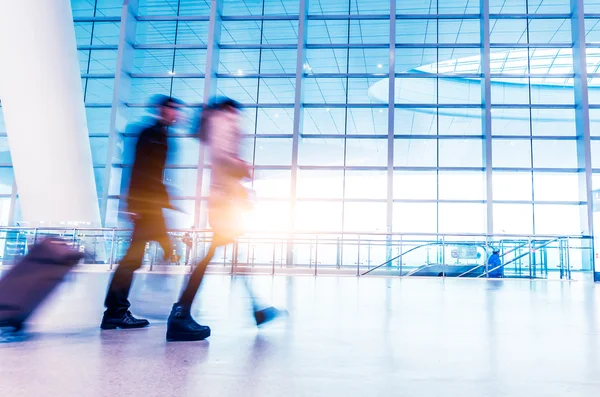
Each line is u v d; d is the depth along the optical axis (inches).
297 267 488.7
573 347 73.4
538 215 628.4
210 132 92.3
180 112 97.3
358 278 337.7
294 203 626.2
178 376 53.4
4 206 681.6
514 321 103.7
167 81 678.5
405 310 124.0
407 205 642.2
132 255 93.2
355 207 645.3
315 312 117.0
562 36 650.2
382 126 655.8
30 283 86.0
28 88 453.4
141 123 98.9
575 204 623.2
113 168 642.2
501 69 654.5
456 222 636.1
